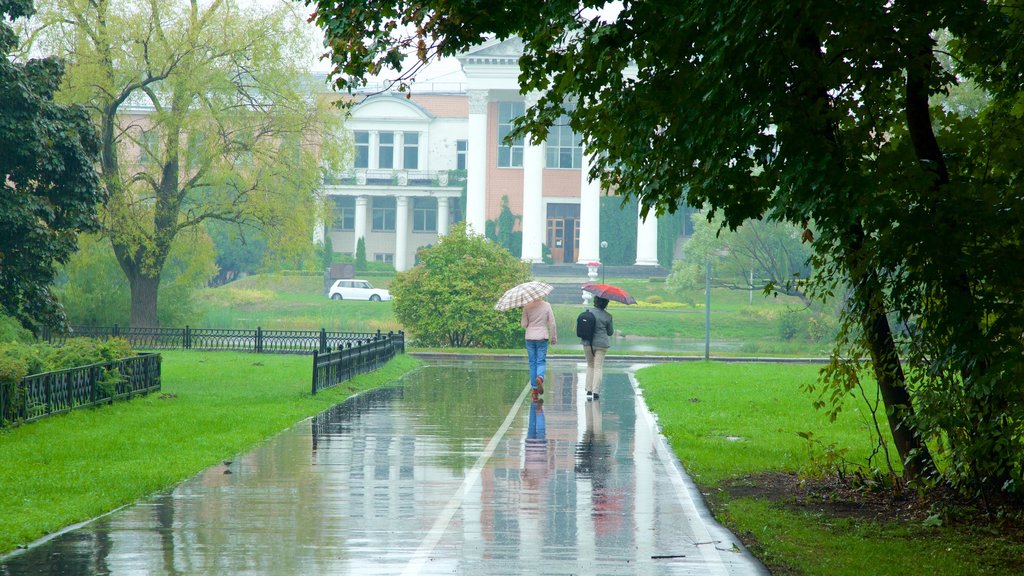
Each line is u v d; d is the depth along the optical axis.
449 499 15.56
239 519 14.00
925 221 13.92
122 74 58.25
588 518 14.25
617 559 11.97
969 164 16.00
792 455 20.66
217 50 60.62
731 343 86.00
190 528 13.42
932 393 14.95
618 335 95.44
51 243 33.97
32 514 14.00
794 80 13.75
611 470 18.41
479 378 42.09
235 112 62.56
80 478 16.80
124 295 70.44
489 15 16.31
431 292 69.31
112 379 28.66
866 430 25.61
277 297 118.69
